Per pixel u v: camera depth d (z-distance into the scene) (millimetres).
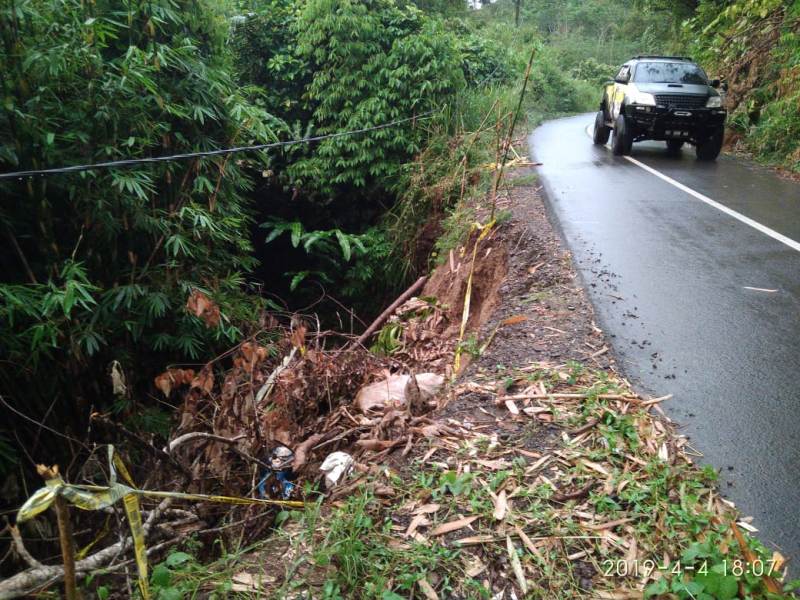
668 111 12578
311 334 5699
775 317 5328
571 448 3473
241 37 11875
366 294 11539
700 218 8422
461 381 4414
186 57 6410
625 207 8992
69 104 5328
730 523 2865
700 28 19828
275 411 4152
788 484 3273
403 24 11914
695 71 13617
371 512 3055
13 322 4699
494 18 46594
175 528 3461
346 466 3623
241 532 3354
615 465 3324
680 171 11844
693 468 3381
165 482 3832
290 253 12539
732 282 6129
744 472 3361
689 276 6281
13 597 2514
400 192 11180
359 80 11117
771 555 2746
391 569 2676
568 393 4004
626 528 2895
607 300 5680
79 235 5555
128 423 4965
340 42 11125
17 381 4941
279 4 12562
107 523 3395
